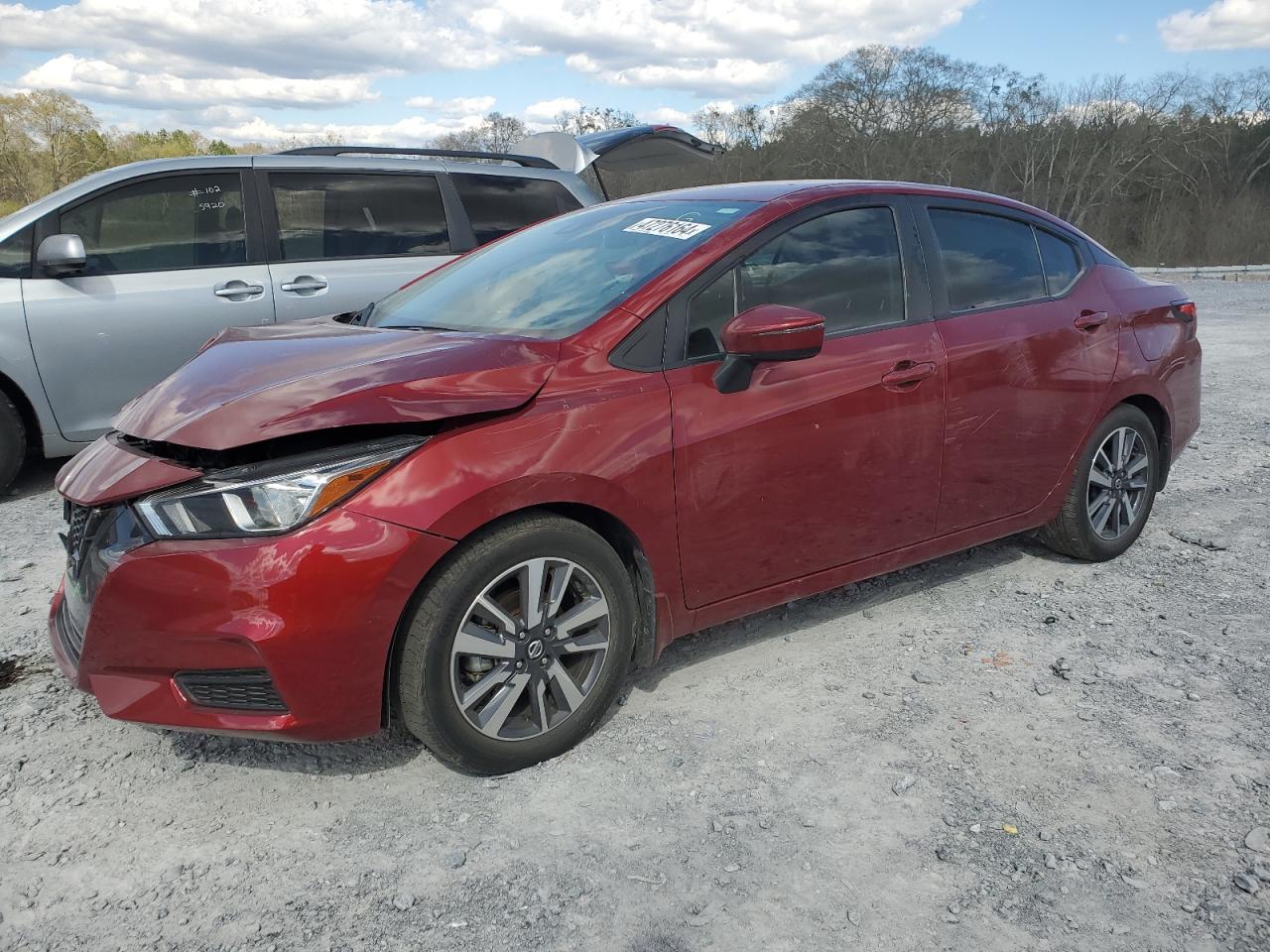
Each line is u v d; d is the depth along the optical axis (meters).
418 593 2.49
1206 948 2.06
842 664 3.35
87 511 2.54
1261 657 3.36
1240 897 2.20
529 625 2.65
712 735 2.91
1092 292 4.07
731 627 3.67
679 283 2.96
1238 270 31.30
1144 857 2.34
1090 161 65.56
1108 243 68.12
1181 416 4.43
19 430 5.25
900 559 3.52
